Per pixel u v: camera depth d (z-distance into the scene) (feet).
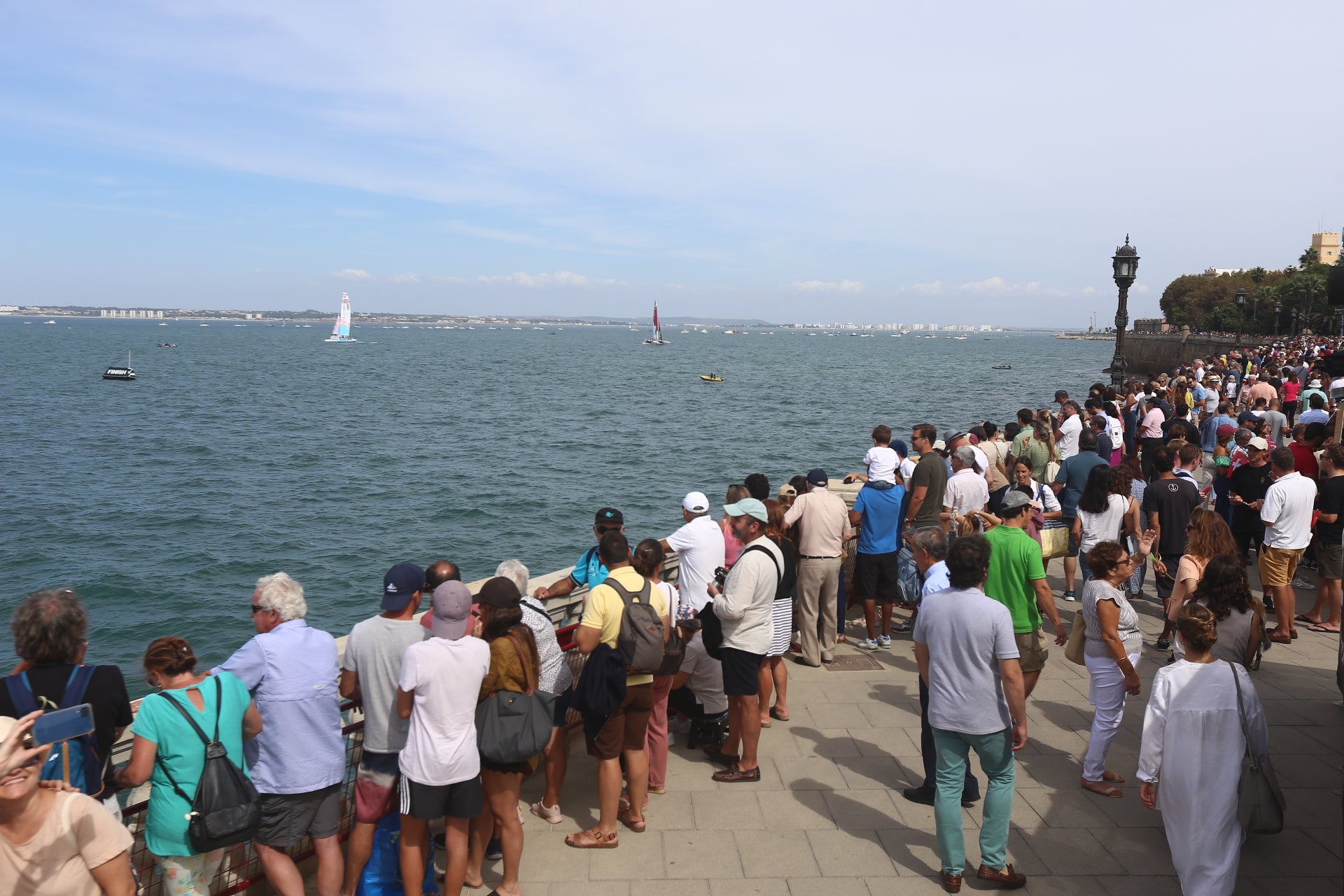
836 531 26.96
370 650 15.14
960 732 15.44
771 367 419.54
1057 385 299.58
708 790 19.80
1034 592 20.30
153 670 13.21
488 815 16.07
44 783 10.63
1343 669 20.99
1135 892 15.88
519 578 18.11
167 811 12.95
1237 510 33.24
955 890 15.79
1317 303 323.57
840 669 27.30
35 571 80.94
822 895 15.80
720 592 20.92
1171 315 492.54
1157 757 15.57
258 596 14.82
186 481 122.83
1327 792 19.20
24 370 322.14
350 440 163.22
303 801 14.39
